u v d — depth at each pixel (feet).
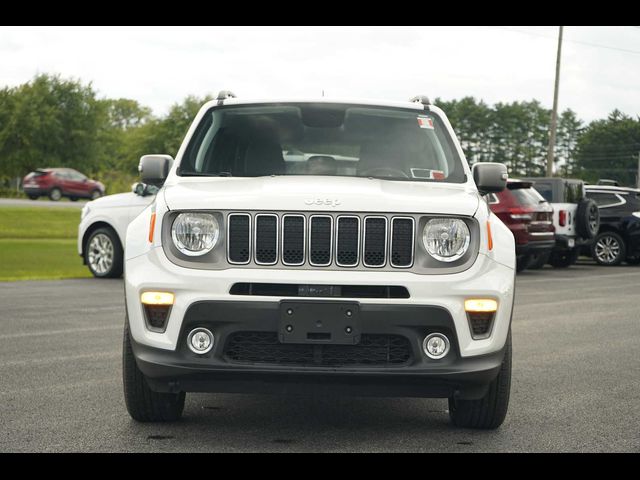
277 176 20.40
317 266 17.31
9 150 254.27
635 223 78.43
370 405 21.38
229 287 17.13
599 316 40.11
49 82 259.39
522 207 63.05
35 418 19.22
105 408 20.26
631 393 23.04
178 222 17.63
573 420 19.93
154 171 21.09
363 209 17.37
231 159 21.30
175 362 17.20
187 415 19.90
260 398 21.99
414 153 21.45
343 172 21.02
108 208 53.78
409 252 17.44
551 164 134.72
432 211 17.49
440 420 19.85
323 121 22.08
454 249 17.51
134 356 18.17
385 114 22.40
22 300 42.65
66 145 260.62
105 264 54.03
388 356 17.21
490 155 509.35
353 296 17.16
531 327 36.24
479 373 17.22
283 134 21.72
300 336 16.87
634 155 489.26
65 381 23.31
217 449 16.99
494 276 17.56
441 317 17.07
